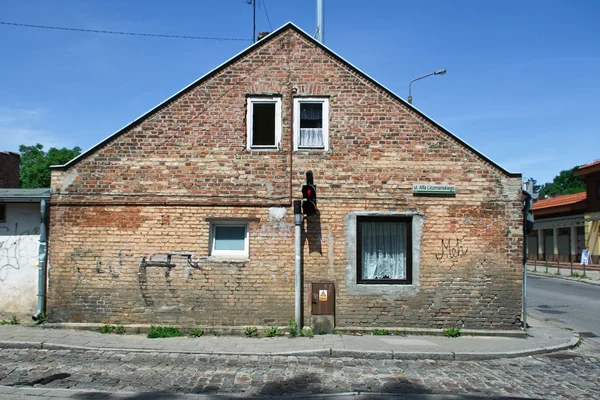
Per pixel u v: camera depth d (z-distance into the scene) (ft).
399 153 37.04
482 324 36.50
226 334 35.32
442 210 36.94
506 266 36.78
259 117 38.06
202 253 36.14
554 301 60.80
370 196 36.76
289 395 22.81
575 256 115.14
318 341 33.42
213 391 23.35
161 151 36.58
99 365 27.76
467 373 27.43
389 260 37.58
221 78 37.19
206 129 36.81
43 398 21.49
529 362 30.32
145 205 36.29
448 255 36.76
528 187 38.01
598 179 105.81
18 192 38.37
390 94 37.29
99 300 35.94
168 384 24.34
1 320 36.47
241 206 36.45
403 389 23.97
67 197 36.29
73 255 36.09
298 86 37.24
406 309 36.45
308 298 36.24
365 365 28.89
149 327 35.40
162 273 36.04
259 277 36.14
